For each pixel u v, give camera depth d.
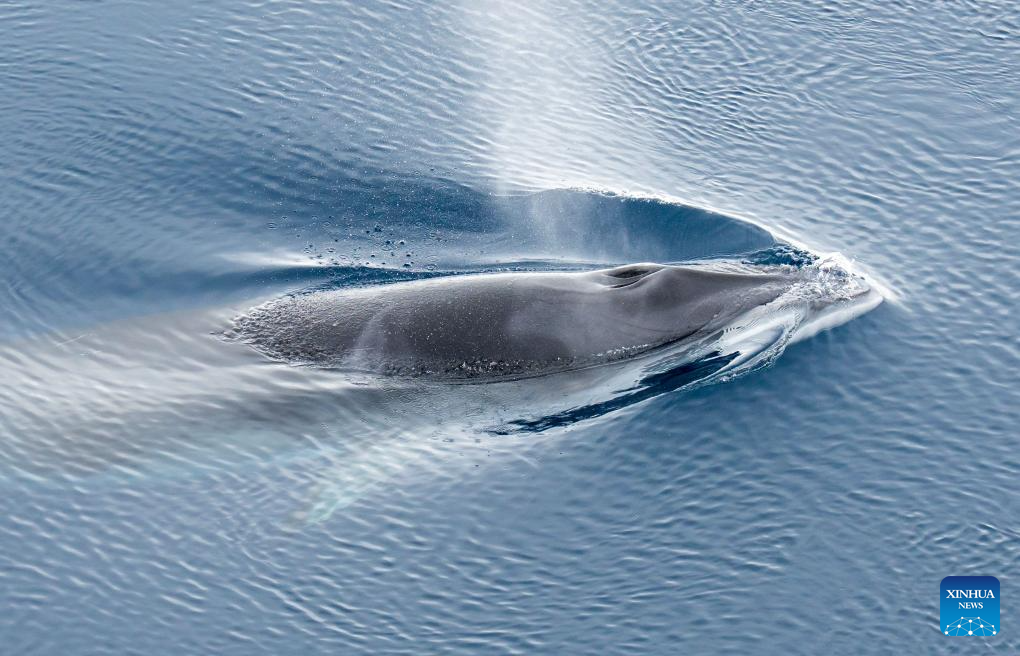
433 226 58.44
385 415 45.78
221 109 64.25
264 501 42.25
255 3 71.25
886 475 43.62
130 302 52.78
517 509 41.94
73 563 39.81
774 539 40.94
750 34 71.56
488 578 39.44
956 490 43.12
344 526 41.12
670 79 68.44
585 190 60.38
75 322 51.41
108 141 61.78
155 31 68.75
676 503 42.28
